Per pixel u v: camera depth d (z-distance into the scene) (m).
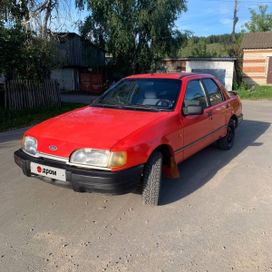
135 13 22.69
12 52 12.02
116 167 3.49
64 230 3.52
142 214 3.87
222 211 3.94
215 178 5.03
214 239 3.33
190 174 5.20
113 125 3.99
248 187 4.68
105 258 3.04
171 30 24.55
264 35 29.47
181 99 4.72
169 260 3.00
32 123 10.48
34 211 3.95
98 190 3.54
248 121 10.27
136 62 25.25
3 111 12.00
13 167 5.54
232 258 3.02
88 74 28.88
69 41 27.95
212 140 5.71
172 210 3.96
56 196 4.36
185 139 4.63
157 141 3.92
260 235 3.40
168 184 4.79
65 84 29.78
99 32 24.05
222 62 25.30
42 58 13.65
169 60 26.52
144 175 3.92
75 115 4.54
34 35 13.63
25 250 3.16
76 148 3.61
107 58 27.58
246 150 6.62
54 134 3.88
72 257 3.05
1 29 11.79
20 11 14.10
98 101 5.24
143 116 4.32
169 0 23.23
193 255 3.07
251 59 27.78
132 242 3.29
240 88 25.06
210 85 5.90
